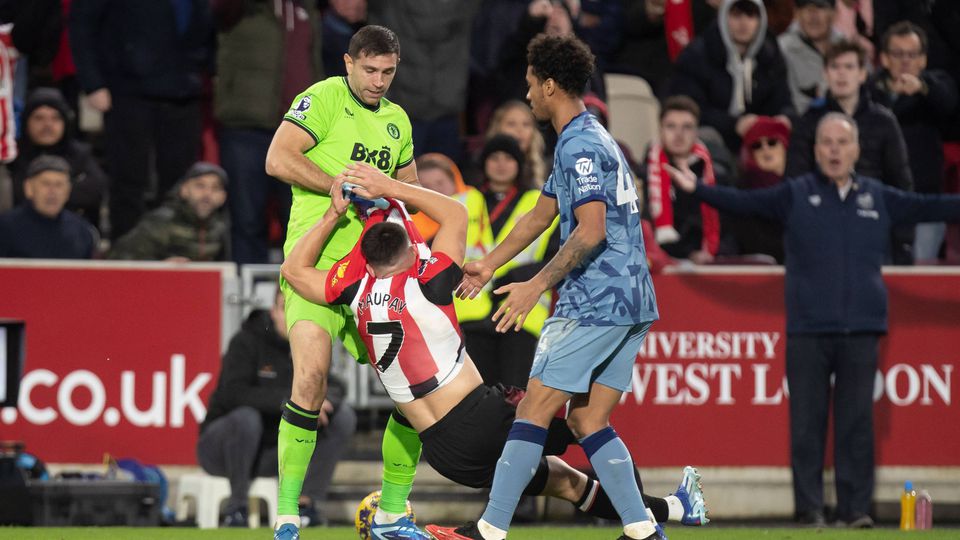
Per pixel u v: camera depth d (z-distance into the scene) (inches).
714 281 1288.1
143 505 1165.1
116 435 1240.8
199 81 1429.6
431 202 797.2
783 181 1337.4
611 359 786.8
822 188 1226.6
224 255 1339.8
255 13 1370.6
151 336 1250.6
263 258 1392.7
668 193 1333.7
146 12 1398.9
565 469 816.3
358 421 1349.7
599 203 757.3
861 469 1224.2
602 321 765.9
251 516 1186.6
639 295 774.5
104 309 1245.7
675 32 1590.8
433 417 781.3
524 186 1230.9
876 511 1296.8
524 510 1228.5
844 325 1211.9
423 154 1419.8
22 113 1440.7
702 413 1280.8
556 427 802.8
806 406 1221.7
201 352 1256.8
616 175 773.3
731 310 1286.9
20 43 1486.2
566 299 776.9
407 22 1407.5
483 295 1204.5
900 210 1237.7
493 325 1202.6
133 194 1417.3
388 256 769.6
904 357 1299.2
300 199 850.1
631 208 780.6
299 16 1402.6
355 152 849.5
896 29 1460.4
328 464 1189.1
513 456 769.6
